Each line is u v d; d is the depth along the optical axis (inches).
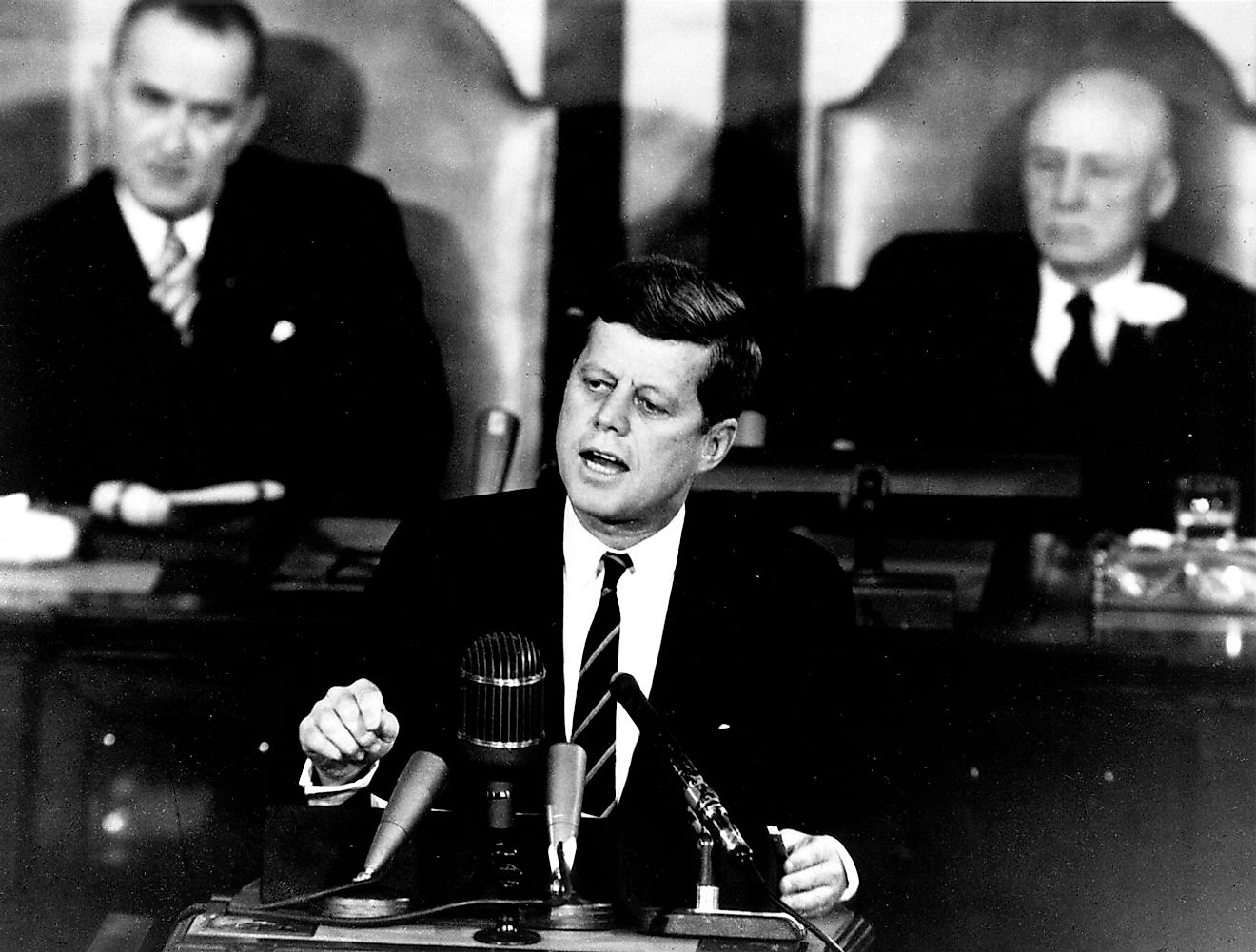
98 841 256.2
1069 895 253.1
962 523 256.5
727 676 160.6
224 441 292.7
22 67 297.0
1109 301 297.7
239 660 264.7
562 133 303.7
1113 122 298.5
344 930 112.6
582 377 157.9
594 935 114.1
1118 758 254.2
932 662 254.5
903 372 299.9
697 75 303.0
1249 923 250.7
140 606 267.1
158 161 296.5
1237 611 256.5
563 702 159.3
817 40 301.7
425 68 303.3
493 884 117.4
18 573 268.7
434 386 300.4
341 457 296.2
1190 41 298.0
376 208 301.7
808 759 161.3
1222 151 298.5
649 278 156.9
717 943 113.5
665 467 156.9
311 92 302.2
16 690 258.8
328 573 278.8
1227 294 297.6
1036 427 297.6
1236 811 252.5
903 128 301.1
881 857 252.7
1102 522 293.1
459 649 162.2
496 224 303.3
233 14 299.9
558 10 303.0
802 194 301.7
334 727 124.0
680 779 119.0
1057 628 255.6
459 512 167.2
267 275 298.0
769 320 301.1
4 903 254.4
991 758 253.3
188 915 120.0
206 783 259.1
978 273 299.9
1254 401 295.4
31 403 290.5
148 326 294.2
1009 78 300.2
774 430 299.1
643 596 161.3
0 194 295.7
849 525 253.3
